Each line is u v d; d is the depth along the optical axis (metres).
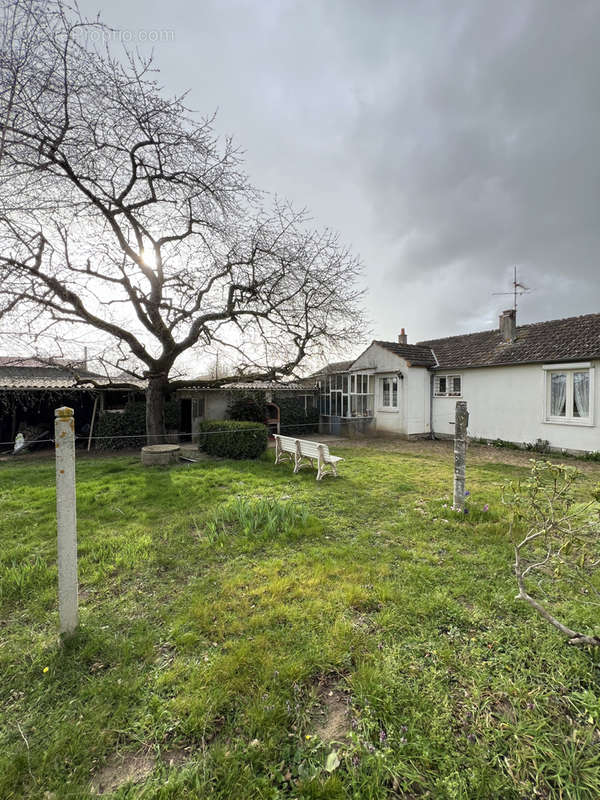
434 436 15.55
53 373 17.53
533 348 12.22
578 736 1.86
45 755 1.74
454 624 2.75
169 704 2.04
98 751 1.78
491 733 1.87
